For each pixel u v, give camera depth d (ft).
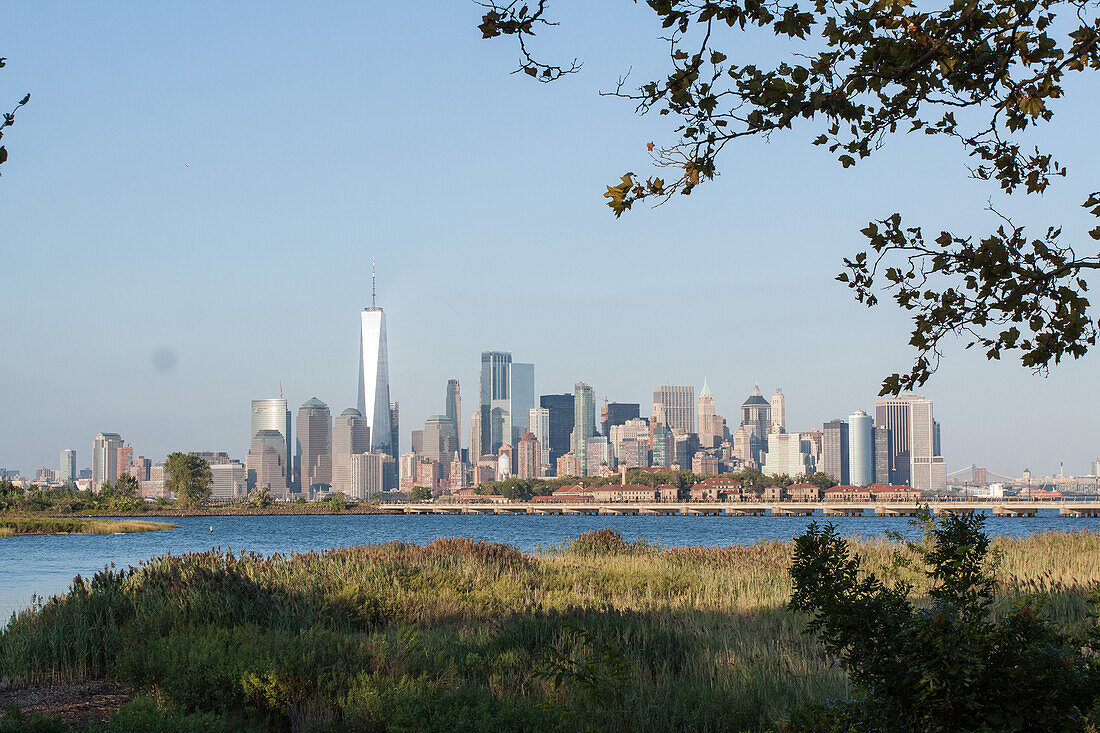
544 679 45.96
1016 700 24.41
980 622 26.05
